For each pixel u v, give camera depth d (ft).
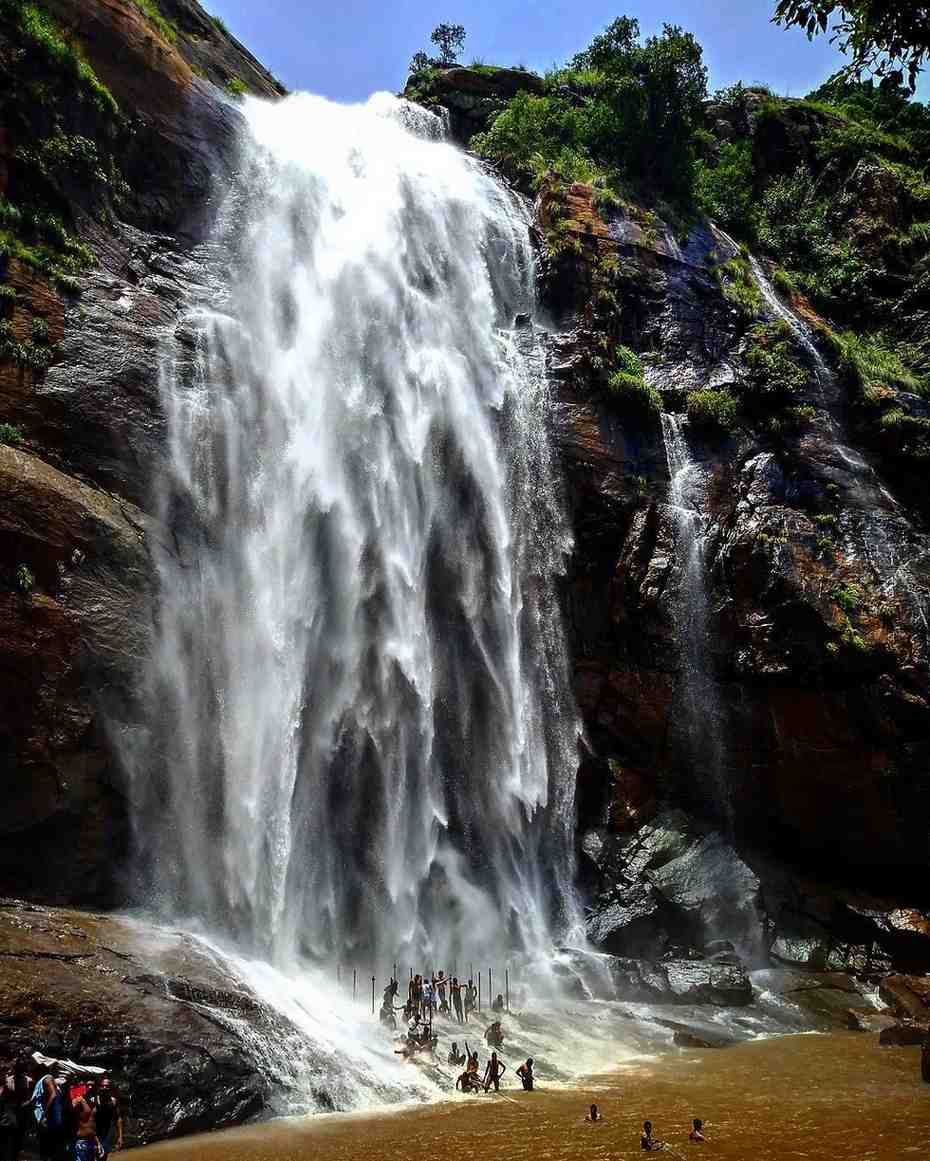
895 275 153.58
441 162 141.18
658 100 153.38
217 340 97.86
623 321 128.26
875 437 122.11
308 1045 59.82
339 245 118.01
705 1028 77.10
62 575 73.87
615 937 91.15
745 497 114.01
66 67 99.30
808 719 103.14
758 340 127.34
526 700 103.81
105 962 58.29
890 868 104.78
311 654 91.86
